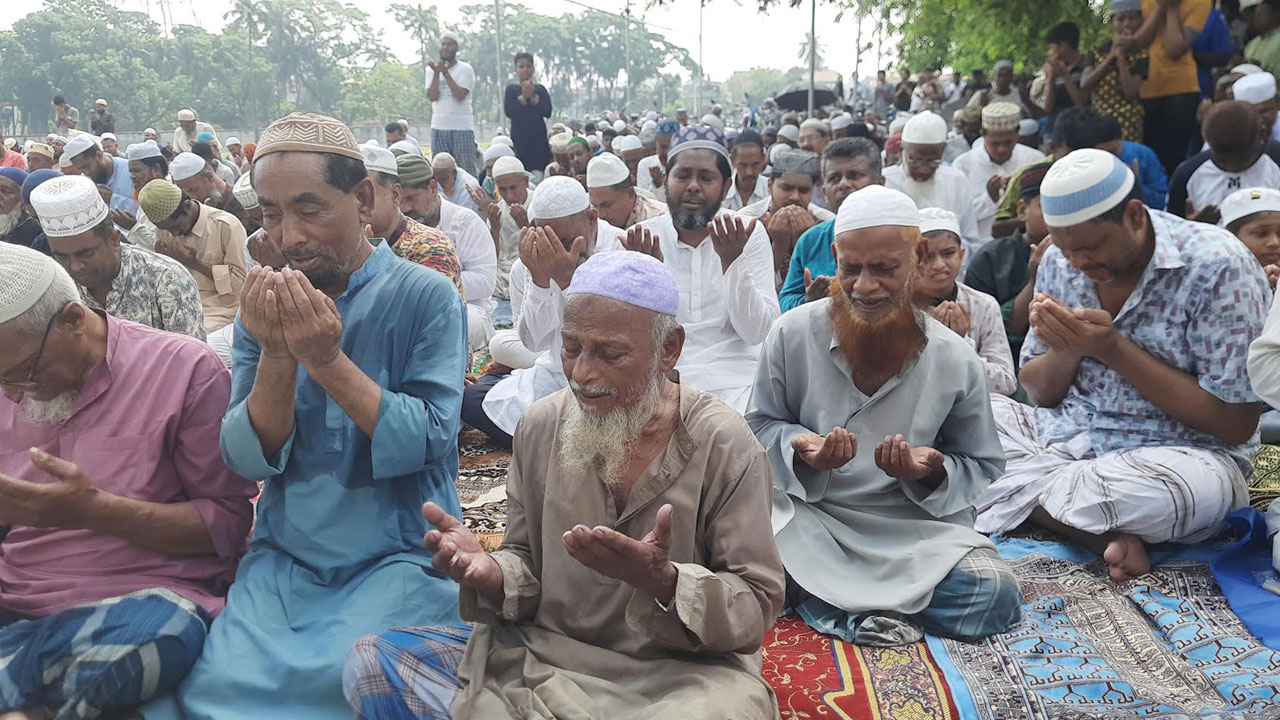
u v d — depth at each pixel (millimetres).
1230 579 3422
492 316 7969
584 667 2416
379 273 2918
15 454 2895
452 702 2396
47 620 2652
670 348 2400
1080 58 9586
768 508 2445
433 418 2787
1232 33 10523
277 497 2910
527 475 2545
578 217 4723
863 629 3195
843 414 3410
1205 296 3463
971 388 3342
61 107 24469
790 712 2830
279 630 2682
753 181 7625
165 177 8859
